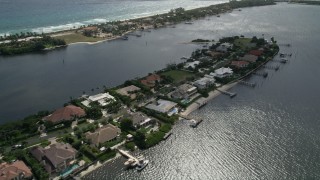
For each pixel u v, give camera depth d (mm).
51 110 152125
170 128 134750
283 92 175750
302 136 131000
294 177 106562
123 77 195625
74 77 195250
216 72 194375
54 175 104250
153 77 183000
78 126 134875
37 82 186500
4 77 193500
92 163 110625
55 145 115938
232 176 107188
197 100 162875
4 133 125000
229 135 131250
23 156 111875
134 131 131500
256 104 160250
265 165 112625
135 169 109125
